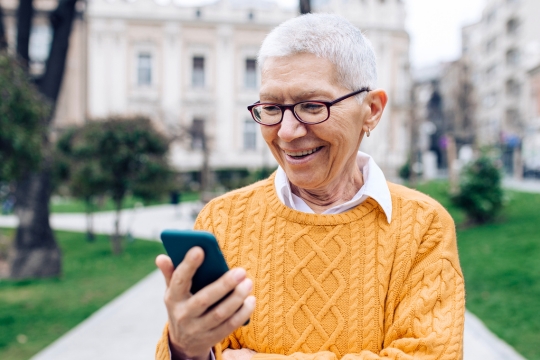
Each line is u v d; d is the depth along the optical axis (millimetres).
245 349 1401
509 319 5129
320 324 1360
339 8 18344
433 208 1463
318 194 1501
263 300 1406
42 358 4520
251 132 26484
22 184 8656
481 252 8141
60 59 8320
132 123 10797
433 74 45031
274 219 1463
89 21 24781
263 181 1616
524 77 29875
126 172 10852
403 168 24891
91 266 9883
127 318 5852
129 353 4641
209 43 25953
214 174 25859
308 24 1308
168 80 25578
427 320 1309
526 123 27922
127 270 9422
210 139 23234
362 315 1356
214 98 26047
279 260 1419
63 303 6777
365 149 24969
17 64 6281
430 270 1376
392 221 1435
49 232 8797
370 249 1406
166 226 16250
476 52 39969
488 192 10516
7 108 5785
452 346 1267
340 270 1387
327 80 1290
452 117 29000
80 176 10758
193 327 965
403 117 25453
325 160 1357
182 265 952
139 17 25156
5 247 10422
